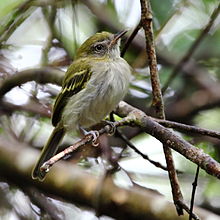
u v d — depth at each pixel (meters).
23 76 11.72
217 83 13.47
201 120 12.72
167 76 12.98
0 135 12.02
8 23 12.06
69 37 12.89
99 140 10.85
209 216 10.03
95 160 11.22
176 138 8.05
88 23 13.47
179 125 8.36
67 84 10.77
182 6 12.80
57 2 12.31
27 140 12.02
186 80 13.30
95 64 10.63
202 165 7.53
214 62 13.60
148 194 10.22
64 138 12.02
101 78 10.40
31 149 11.44
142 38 13.39
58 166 10.84
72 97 10.66
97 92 10.38
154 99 8.61
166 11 12.98
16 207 11.38
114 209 10.20
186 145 7.90
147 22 8.35
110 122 10.41
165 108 12.84
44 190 10.77
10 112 12.14
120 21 13.26
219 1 13.07
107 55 10.91
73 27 11.84
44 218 11.26
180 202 8.21
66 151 7.61
